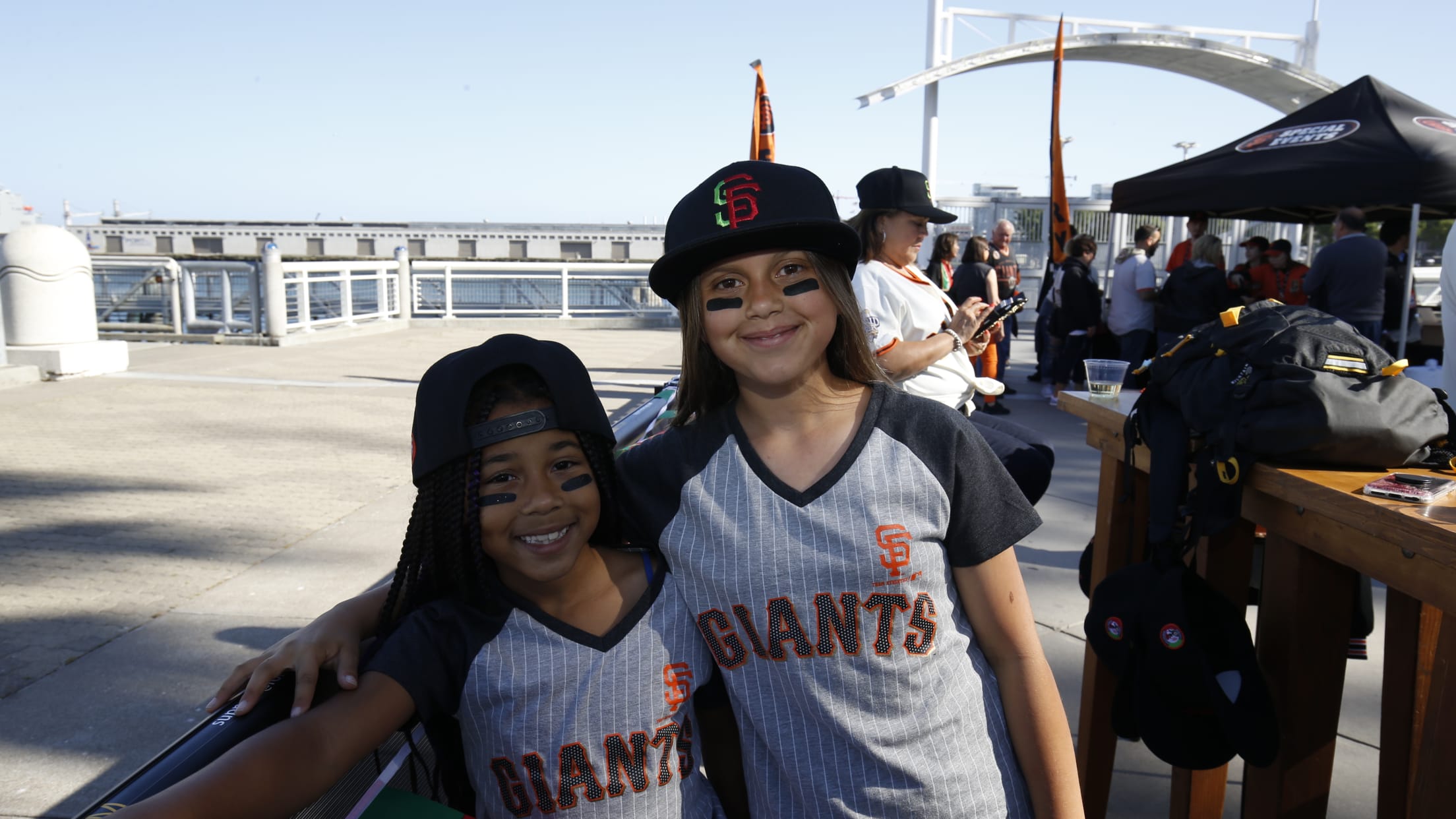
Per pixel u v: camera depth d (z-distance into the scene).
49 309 9.25
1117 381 2.49
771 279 1.24
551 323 16.36
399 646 1.13
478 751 1.24
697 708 1.43
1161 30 12.64
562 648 1.22
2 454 6.18
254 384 9.22
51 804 2.49
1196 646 1.75
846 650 1.22
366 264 14.59
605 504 1.25
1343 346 1.68
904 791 1.23
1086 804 2.34
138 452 6.32
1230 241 15.94
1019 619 1.29
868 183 2.84
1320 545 1.56
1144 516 2.31
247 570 4.15
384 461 6.20
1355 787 2.54
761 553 1.23
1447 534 1.25
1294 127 6.31
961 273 8.57
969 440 1.25
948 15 11.97
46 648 3.37
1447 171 5.38
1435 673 1.42
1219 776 2.12
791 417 1.28
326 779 1.00
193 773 0.90
